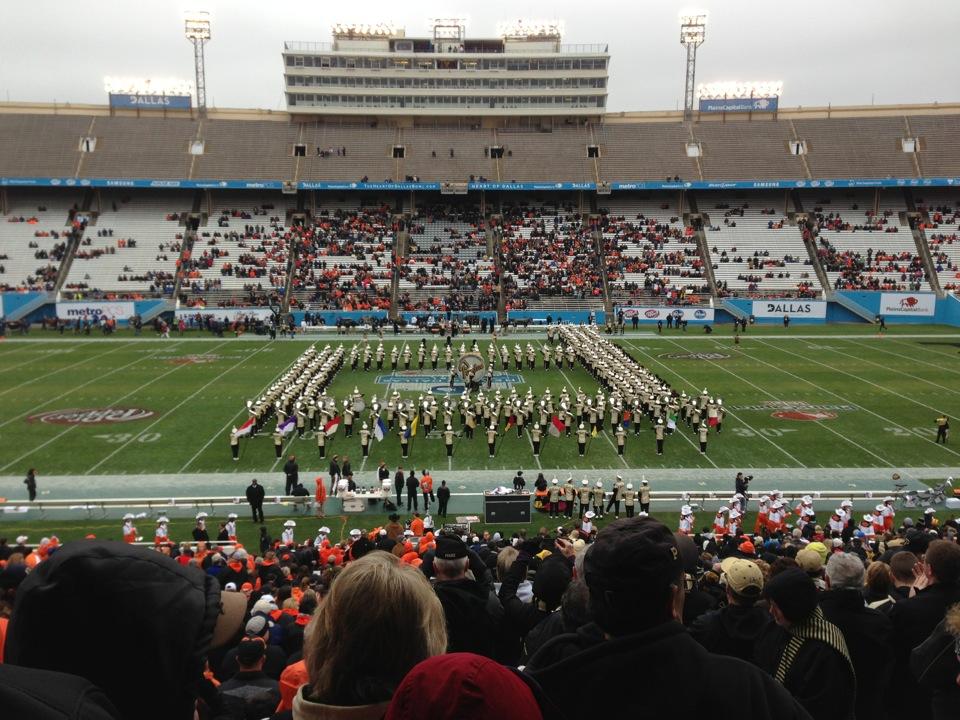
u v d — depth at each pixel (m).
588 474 29.92
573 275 74.44
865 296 71.81
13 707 2.00
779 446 33.22
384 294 71.56
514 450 33.06
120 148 81.94
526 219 82.19
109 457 31.39
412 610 2.84
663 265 75.81
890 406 39.81
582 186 80.88
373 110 88.88
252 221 80.12
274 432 34.47
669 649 2.79
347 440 34.50
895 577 7.76
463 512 26.27
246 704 5.46
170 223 78.69
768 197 84.88
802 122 88.00
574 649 3.09
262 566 15.75
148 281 71.62
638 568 2.79
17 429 35.06
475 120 91.25
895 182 79.25
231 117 88.19
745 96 89.50
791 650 4.62
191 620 2.63
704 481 28.98
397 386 45.31
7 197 79.56
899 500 26.86
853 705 4.54
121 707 2.57
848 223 80.25
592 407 35.81
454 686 2.38
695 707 2.71
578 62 88.81
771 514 24.09
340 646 2.78
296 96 88.31
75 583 2.50
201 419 37.16
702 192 85.69
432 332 66.38
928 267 74.25
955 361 52.03
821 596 5.62
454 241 79.06
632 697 2.73
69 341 61.31
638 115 90.62
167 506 26.25
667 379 46.69
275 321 65.75
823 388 44.12
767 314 71.75
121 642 2.53
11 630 2.56
